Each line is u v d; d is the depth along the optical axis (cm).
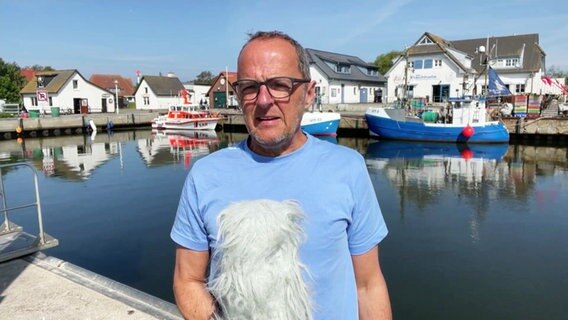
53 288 393
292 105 142
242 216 122
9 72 7631
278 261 120
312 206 138
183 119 3834
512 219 1027
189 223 148
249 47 145
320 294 135
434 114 2677
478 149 2388
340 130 3183
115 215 1074
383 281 156
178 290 149
